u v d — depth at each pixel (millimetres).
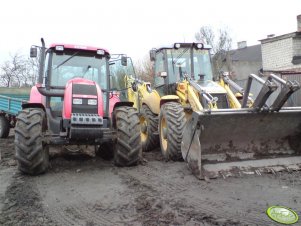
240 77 26328
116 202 4492
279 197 4551
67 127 5723
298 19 22297
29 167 5703
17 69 24266
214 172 5562
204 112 5395
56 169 6293
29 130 5680
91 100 5902
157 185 5172
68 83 6152
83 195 4809
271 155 6086
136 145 6289
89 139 5754
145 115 8250
